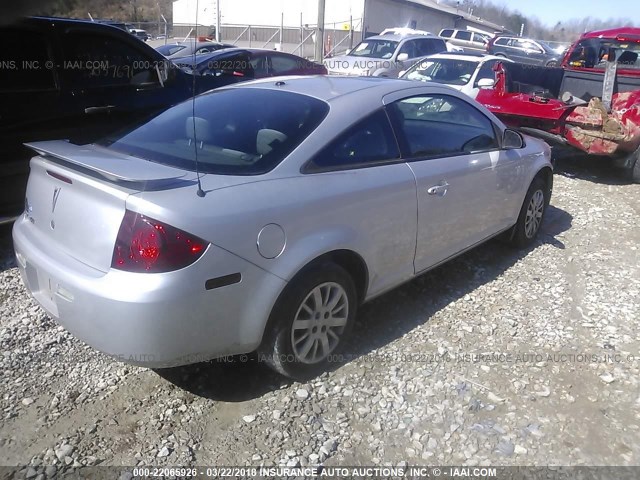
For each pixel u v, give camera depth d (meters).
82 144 3.48
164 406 2.97
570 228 5.86
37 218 3.11
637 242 5.50
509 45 23.94
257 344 2.90
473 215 4.21
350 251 3.20
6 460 2.60
